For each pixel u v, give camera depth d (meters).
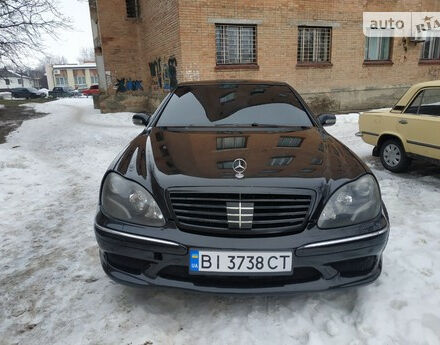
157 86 12.80
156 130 2.98
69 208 4.11
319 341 1.96
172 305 2.29
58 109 17.08
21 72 13.54
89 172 5.77
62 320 2.18
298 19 11.43
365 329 2.04
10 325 2.16
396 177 5.05
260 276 1.97
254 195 1.98
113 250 2.07
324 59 12.30
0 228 3.57
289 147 2.53
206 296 2.38
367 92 13.03
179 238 1.95
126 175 2.19
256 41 11.12
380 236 2.06
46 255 2.99
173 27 10.53
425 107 4.77
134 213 2.04
